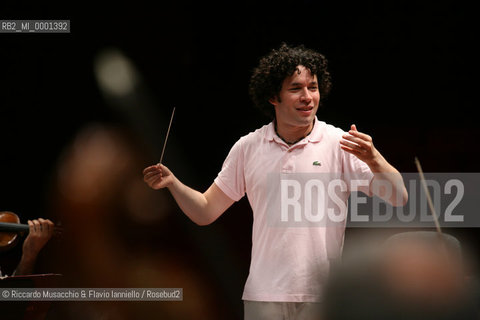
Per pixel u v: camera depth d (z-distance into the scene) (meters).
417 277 1.43
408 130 9.61
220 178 5.57
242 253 9.30
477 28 9.42
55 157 9.23
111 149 7.11
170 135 9.90
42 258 6.56
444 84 9.56
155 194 7.90
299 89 5.19
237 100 9.95
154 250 7.83
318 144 5.24
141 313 7.32
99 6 9.67
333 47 9.75
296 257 4.95
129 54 9.84
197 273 8.73
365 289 1.42
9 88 9.26
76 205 6.64
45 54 9.45
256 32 9.89
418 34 9.59
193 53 10.00
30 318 5.57
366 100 9.73
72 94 9.55
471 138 9.37
